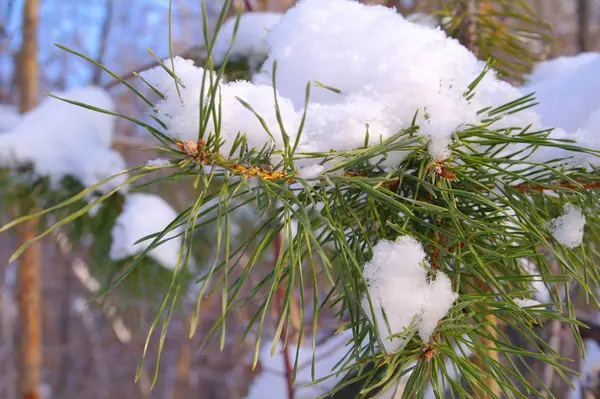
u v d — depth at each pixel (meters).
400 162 0.23
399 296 0.20
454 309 0.20
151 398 2.22
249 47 0.39
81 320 2.34
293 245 0.20
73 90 0.49
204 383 2.24
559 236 0.24
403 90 0.22
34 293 0.77
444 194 0.21
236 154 0.21
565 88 0.30
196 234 0.52
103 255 0.44
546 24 0.41
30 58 0.73
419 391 0.20
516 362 0.42
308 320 0.79
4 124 0.54
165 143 0.20
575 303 0.42
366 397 0.25
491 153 0.24
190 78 0.20
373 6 0.27
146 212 0.45
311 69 0.25
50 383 2.34
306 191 0.20
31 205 0.45
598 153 0.21
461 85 0.23
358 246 0.22
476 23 0.41
